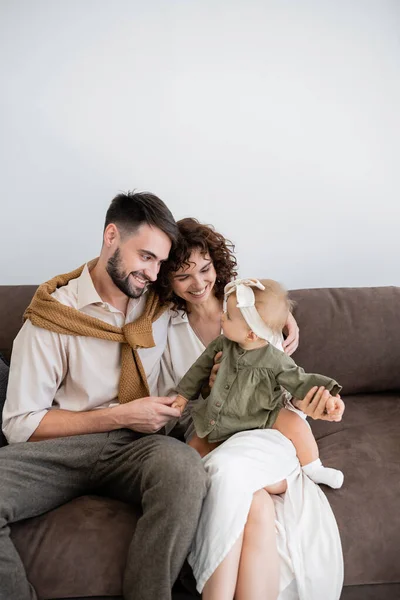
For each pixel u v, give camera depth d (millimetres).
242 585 1205
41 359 1491
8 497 1277
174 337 1712
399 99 2336
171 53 2176
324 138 2318
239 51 2211
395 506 1370
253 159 2295
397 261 2482
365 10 2252
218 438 1476
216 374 1499
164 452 1296
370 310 1933
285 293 1464
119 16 2129
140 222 1456
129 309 1603
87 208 2250
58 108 2158
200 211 2312
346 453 1585
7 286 1892
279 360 1427
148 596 1182
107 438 1457
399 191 2420
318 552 1257
